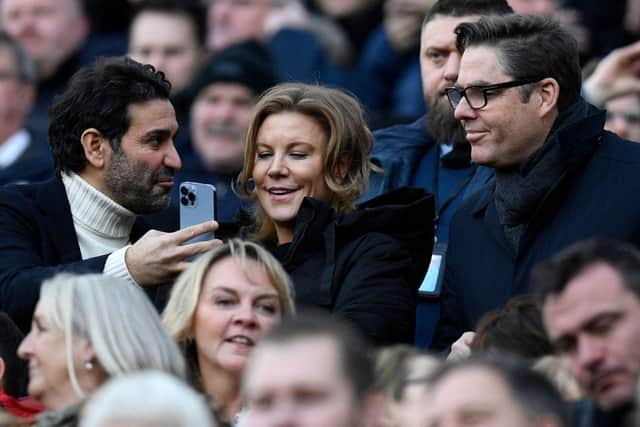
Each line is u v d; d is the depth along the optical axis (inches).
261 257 742.5
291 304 741.9
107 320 678.5
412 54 1309.1
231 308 732.0
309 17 1369.3
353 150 809.5
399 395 625.3
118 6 1455.5
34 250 842.2
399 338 775.7
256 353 555.8
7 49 1201.4
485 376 545.3
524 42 793.6
